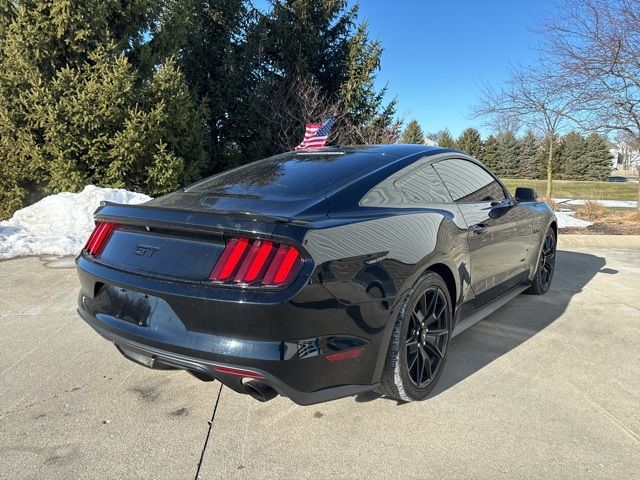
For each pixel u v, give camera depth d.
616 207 15.22
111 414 2.57
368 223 2.36
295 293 1.98
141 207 2.45
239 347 2.00
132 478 2.06
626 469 2.11
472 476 2.07
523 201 4.23
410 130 44.28
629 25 9.82
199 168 11.15
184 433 2.40
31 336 3.66
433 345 2.74
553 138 15.30
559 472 2.09
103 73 9.22
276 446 2.29
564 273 5.92
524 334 3.75
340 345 2.15
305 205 2.38
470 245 3.11
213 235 2.14
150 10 10.42
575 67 10.59
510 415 2.56
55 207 7.98
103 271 2.46
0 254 6.21
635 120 10.62
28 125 9.30
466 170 3.57
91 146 9.41
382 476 2.08
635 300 4.70
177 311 2.13
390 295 2.33
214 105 13.79
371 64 15.11
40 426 2.45
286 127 14.25
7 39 9.25
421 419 2.52
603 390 2.84
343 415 2.56
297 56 14.62
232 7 13.90
